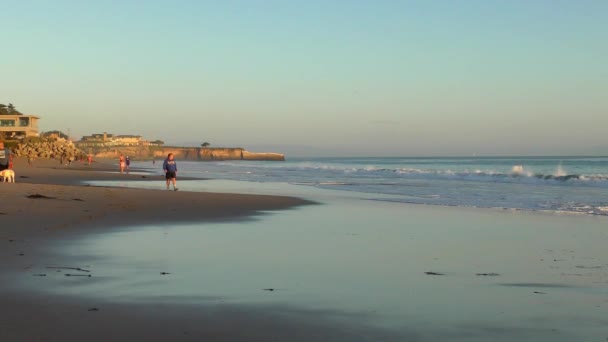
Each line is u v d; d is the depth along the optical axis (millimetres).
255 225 15188
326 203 22688
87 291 7270
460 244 11906
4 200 18516
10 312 6164
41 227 13281
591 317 6320
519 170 64312
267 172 69250
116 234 12867
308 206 21203
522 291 7609
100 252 10398
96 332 5504
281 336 5492
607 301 7074
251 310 6453
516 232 13977
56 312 6203
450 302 6961
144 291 7344
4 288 7332
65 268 8789
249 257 10125
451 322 6070
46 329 5562
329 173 63531
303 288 7668
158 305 6613
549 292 7555
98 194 23094
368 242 12156
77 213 16438
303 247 11359
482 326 5934
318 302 6879
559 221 16375
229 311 6387
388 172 64062
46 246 10844
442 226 15133
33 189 23516
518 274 8781
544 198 25297
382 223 15867
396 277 8484
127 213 17328
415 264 9578
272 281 8109
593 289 7750
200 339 5355
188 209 19141
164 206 19797
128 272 8602
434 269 9141
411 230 14281
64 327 5645
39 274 8250
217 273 8641
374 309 6574
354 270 9000
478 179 45688
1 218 14422
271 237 12805
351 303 6852
